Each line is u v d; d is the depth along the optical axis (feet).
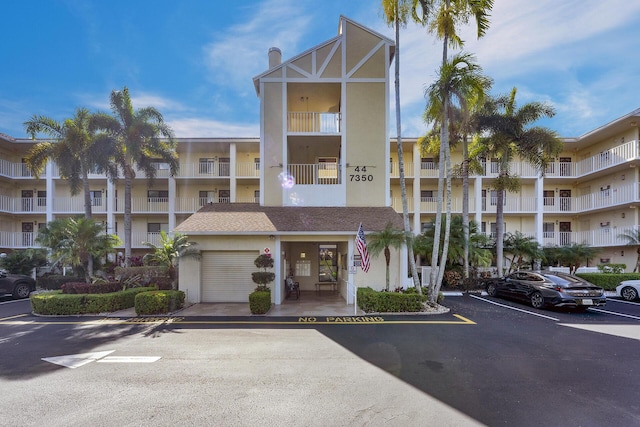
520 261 61.93
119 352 22.38
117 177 64.18
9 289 49.57
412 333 27.40
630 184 64.49
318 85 52.13
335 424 13.24
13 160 76.95
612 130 66.33
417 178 72.18
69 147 55.77
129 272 45.68
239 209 49.06
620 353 22.13
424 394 15.93
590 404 14.98
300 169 55.31
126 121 56.90
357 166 50.39
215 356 21.52
